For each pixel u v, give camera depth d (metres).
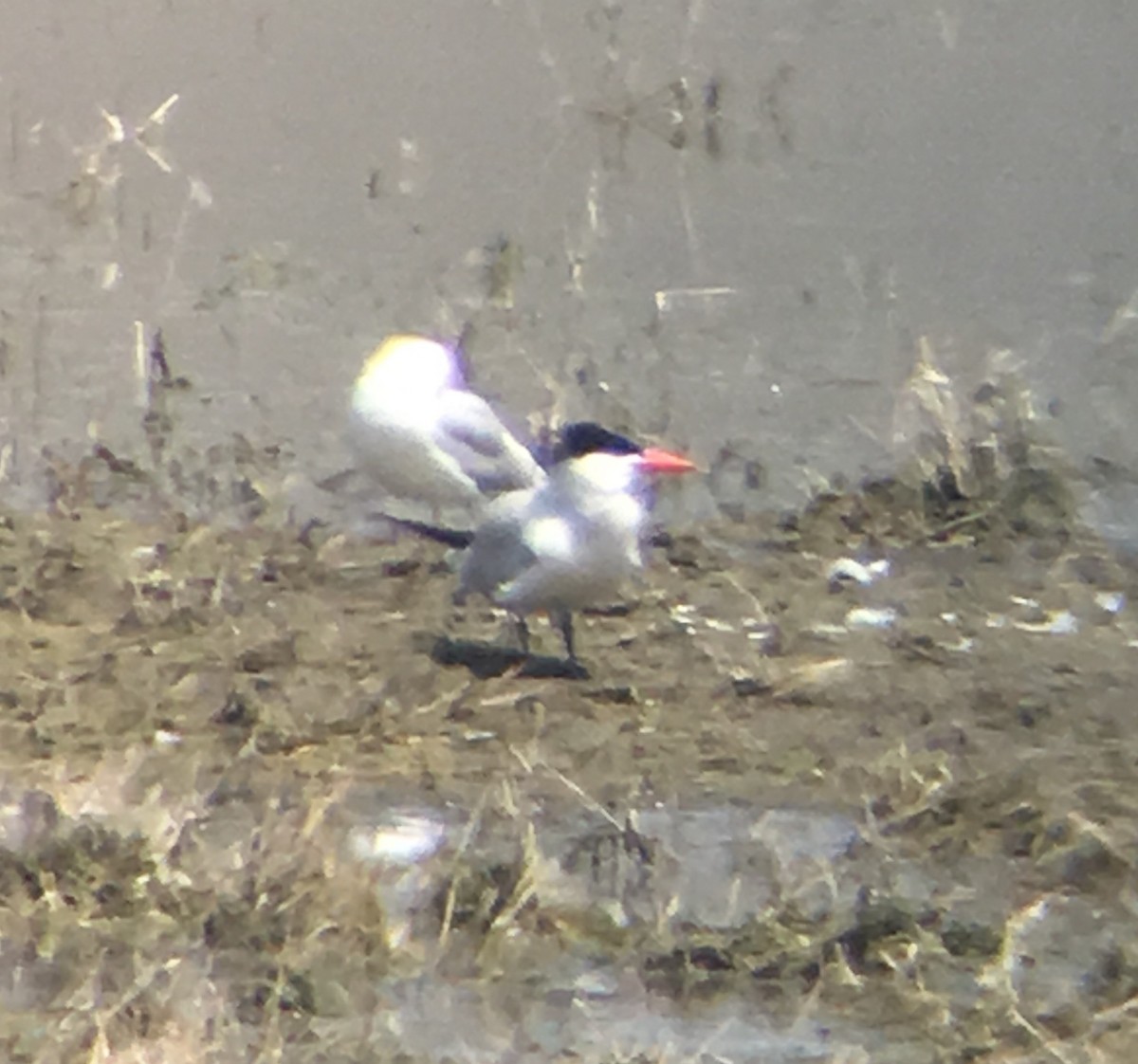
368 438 12.10
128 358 15.11
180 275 15.66
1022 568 13.21
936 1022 7.39
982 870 8.66
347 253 15.76
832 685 10.88
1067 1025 7.41
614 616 11.78
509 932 7.87
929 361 15.33
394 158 15.92
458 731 9.95
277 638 11.12
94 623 11.28
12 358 15.06
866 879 8.52
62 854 8.24
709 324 15.54
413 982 7.50
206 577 12.13
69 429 14.51
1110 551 13.55
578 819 8.98
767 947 7.85
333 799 9.02
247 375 15.09
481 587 10.66
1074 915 8.30
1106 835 8.94
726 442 14.63
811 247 15.91
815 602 12.32
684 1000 7.48
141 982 7.35
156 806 8.85
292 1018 7.25
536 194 15.92
